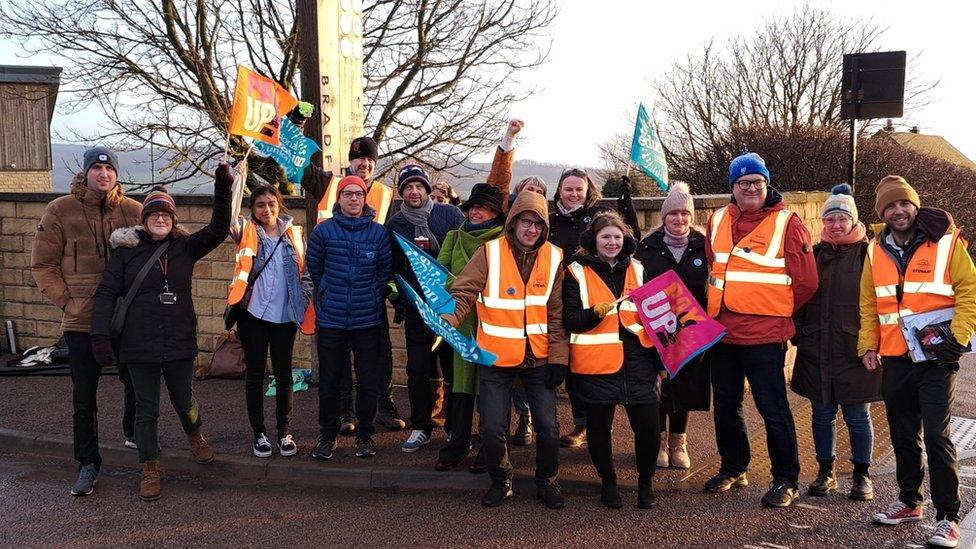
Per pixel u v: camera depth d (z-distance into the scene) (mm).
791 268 5148
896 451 4984
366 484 5812
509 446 6387
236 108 5949
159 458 6211
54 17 14445
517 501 5449
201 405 7625
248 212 9031
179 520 5207
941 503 4676
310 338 8812
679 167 21859
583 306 5156
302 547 4781
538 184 6031
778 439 5234
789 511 5199
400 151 15672
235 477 6031
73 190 5789
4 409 7535
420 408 6285
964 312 4562
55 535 4969
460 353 5199
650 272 5520
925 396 4738
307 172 6836
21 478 6016
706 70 23766
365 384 6082
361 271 5922
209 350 9219
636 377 5141
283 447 6152
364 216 6016
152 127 14805
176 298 5574
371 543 4820
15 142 27172
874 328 5043
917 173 19562
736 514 5156
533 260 5246
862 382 5297
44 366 9266
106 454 6387
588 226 5734
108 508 5410
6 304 10289
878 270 4945
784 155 17453
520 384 5535
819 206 10703
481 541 4820
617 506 5281
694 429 6832
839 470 6016
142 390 5547
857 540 4754
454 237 5891
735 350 5383
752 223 5293
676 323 5211
